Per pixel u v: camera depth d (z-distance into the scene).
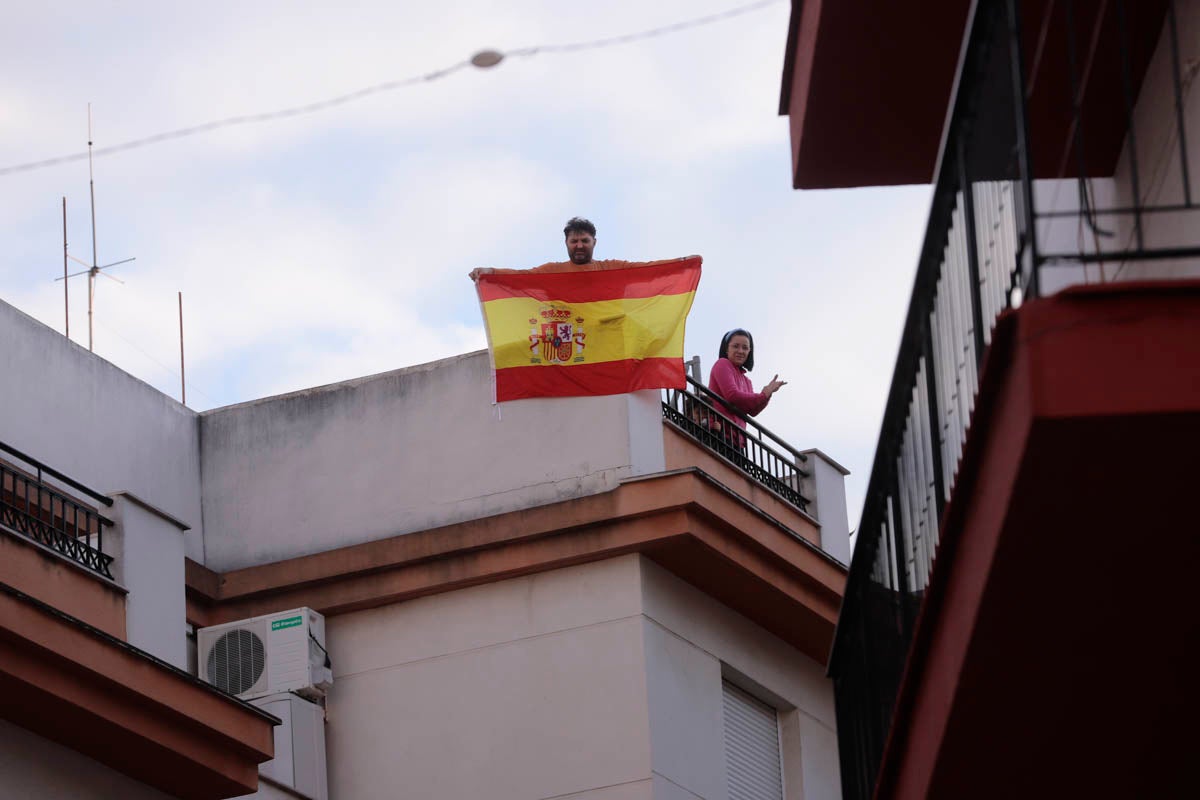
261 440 21.67
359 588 20.42
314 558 20.62
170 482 21.23
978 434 8.17
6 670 14.48
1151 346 7.47
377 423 21.20
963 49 8.80
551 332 20.44
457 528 20.17
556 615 19.73
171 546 17.11
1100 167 10.82
